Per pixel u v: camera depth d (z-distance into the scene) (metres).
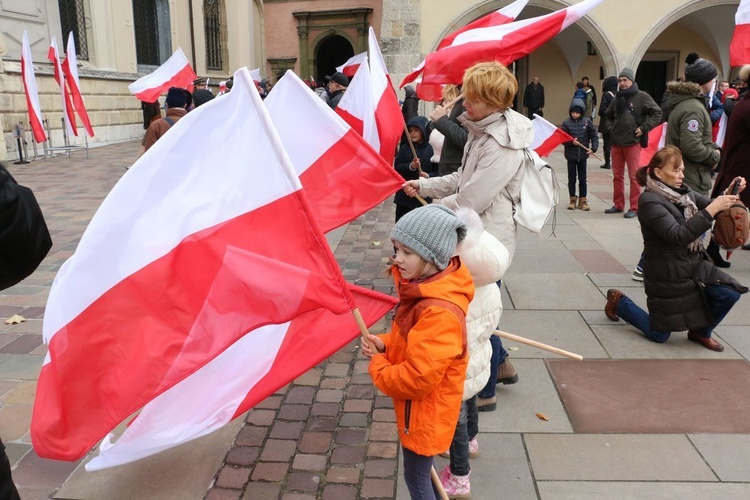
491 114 3.29
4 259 1.78
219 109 2.29
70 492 2.90
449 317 2.10
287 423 3.44
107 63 19.44
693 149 5.77
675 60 21.50
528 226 3.43
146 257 2.19
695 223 3.91
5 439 3.32
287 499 2.82
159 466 3.07
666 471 2.98
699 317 4.15
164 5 22.41
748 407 3.52
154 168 2.22
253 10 29.05
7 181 1.73
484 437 3.28
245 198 2.27
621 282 5.68
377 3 28.39
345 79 10.12
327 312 2.88
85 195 10.44
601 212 8.72
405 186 3.75
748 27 6.09
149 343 2.19
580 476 2.96
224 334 2.25
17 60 15.64
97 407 2.16
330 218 3.20
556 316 4.88
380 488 2.89
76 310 2.14
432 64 4.77
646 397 3.64
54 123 16.91
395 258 2.21
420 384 2.10
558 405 3.58
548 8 16.75
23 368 4.16
